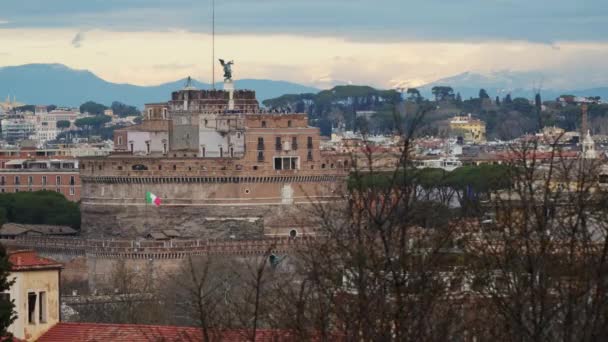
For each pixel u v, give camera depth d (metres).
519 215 151.75
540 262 137.25
